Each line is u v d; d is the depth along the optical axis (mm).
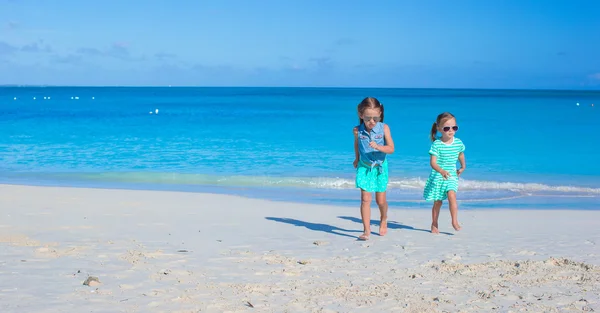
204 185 14031
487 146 23766
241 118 43844
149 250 6523
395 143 24469
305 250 6734
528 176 16047
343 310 4391
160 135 27688
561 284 5125
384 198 7629
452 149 7977
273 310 4375
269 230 8133
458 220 9281
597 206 11500
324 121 39906
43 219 8672
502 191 13414
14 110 57594
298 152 21047
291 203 11125
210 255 6336
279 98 115750
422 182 14227
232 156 19797
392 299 4680
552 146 23703
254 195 12641
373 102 7211
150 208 10039
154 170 16500
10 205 9969
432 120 40062
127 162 18172
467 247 6973
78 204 10266
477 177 15789
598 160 19500
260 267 5812
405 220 9250
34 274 5309
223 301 4582
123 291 4820
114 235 7496
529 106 68312
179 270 5578
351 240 7426
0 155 19641
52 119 41281
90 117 44312
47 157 19234
